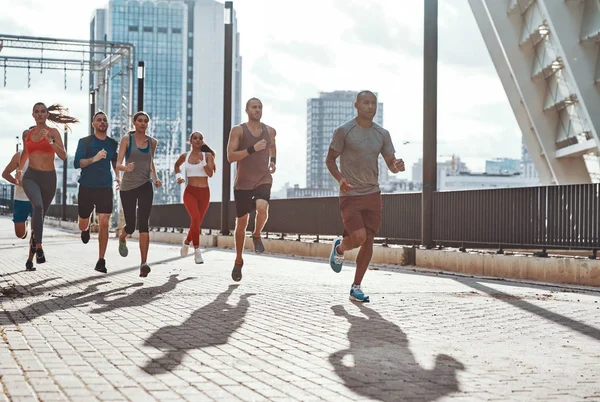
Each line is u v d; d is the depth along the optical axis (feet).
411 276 38.83
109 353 15.99
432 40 46.09
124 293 27.66
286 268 43.11
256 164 31.04
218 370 14.52
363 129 25.53
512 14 115.75
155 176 33.35
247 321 21.06
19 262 43.88
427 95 46.32
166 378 13.71
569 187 36.78
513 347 17.70
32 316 21.31
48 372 14.01
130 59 117.19
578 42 96.78
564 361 16.08
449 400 12.42
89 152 33.86
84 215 34.76
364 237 25.46
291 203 63.00
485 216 42.09
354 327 20.24
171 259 49.57
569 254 47.57
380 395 12.69
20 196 37.86
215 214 81.35
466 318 22.39
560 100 114.01
